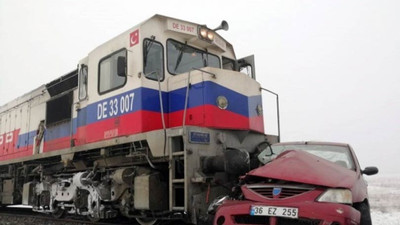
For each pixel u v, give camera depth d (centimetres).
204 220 588
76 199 834
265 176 495
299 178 470
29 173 1106
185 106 659
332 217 422
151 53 717
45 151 1023
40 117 1084
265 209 452
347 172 514
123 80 736
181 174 634
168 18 746
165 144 629
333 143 648
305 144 660
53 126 997
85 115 846
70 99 925
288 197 459
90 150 827
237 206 475
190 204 583
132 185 710
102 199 757
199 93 673
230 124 681
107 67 787
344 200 447
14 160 1154
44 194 976
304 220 432
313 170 486
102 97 789
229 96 693
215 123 657
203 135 633
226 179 630
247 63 898
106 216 761
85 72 871
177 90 718
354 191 473
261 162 642
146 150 680
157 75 698
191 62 791
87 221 829
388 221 912
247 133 718
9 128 1297
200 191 600
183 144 614
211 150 644
